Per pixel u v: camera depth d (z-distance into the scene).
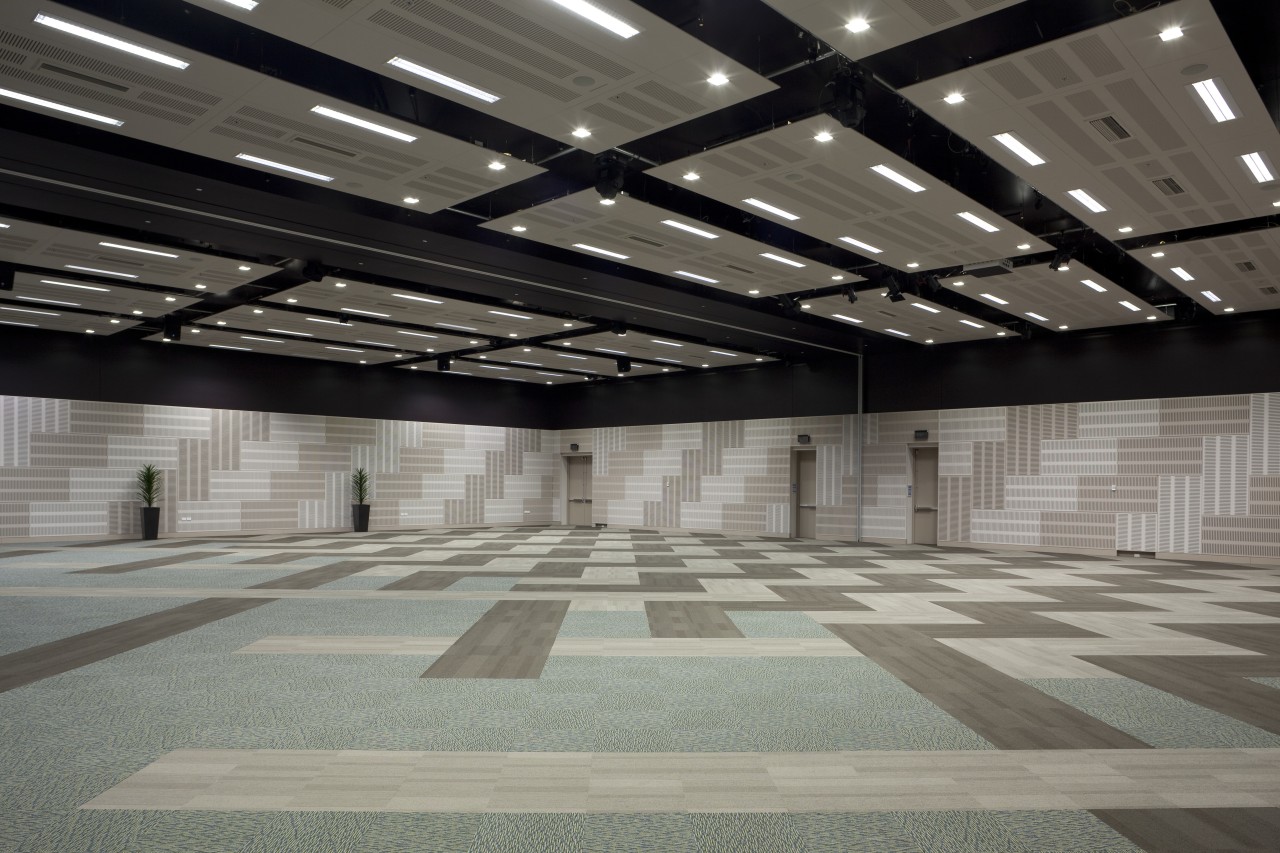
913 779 4.43
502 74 6.69
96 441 19.25
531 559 15.75
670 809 4.00
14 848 3.50
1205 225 10.78
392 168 8.77
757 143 8.22
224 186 9.09
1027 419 18.45
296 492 22.17
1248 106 7.31
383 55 6.41
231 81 6.88
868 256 12.14
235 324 17.31
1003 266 12.52
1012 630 8.71
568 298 14.52
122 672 6.66
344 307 15.65
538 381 26.59
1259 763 4.71
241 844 3.57
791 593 11.34
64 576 12.60
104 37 6.22
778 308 16.14
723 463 23.55
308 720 5.41
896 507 20.23
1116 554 17.19
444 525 24.81
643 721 5.45
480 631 8.46
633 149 8.70
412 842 3.61
